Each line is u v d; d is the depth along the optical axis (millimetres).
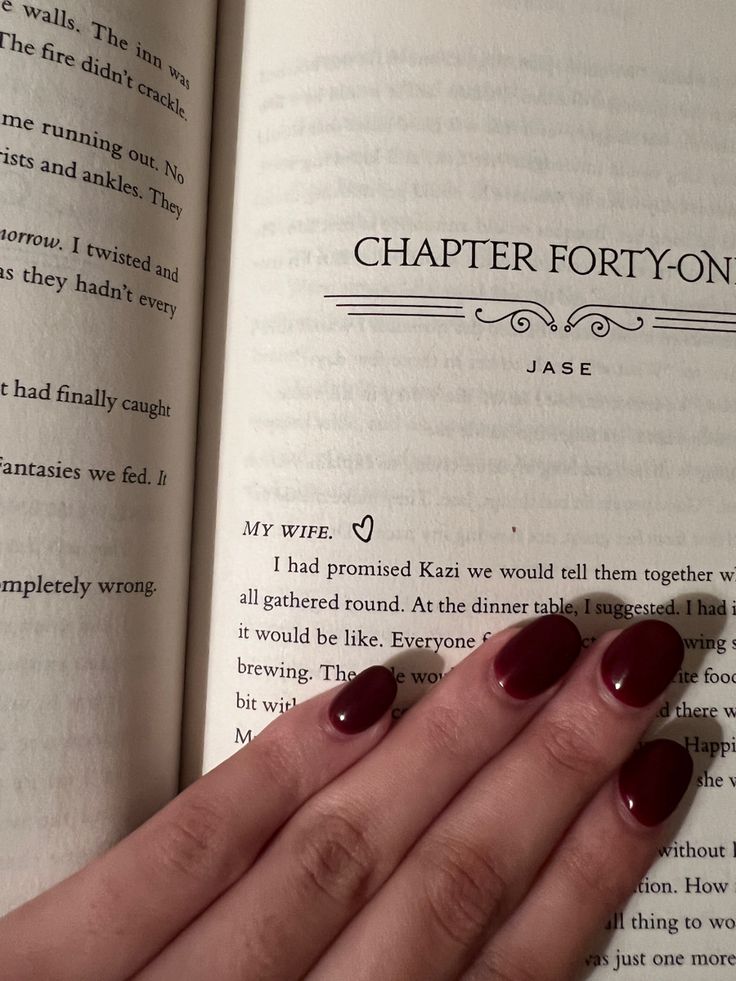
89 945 110
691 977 122
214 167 134
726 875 123
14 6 115
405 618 125
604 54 131
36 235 115
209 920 114
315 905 113
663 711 126
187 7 128
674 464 128
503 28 130
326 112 129
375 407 126
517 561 126
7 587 115
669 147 131
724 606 127
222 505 130
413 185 128
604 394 128
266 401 127
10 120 114
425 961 111
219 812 116
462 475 126
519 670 115
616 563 127
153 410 124
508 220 129
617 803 118
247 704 126
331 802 117
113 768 121
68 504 118
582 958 116
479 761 118
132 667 122
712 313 130
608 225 130
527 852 115
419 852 116
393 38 129
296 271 127
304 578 125
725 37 133
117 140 120
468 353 127
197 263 131
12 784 116
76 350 117
